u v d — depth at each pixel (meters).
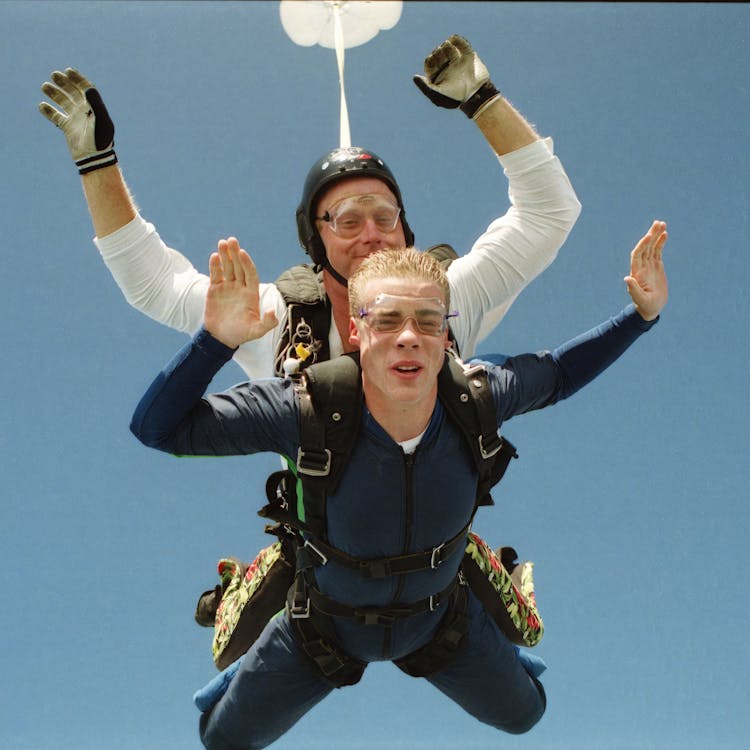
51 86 3.11
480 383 2.69
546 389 2.78
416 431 2.64
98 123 3.09
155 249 3.28
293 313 3.15
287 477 2.89
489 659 3.19
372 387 2.62
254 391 2.66
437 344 2.56
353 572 2.79
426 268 2.61
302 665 3.12
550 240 3.32
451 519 2.75
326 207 3.16
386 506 2.68
